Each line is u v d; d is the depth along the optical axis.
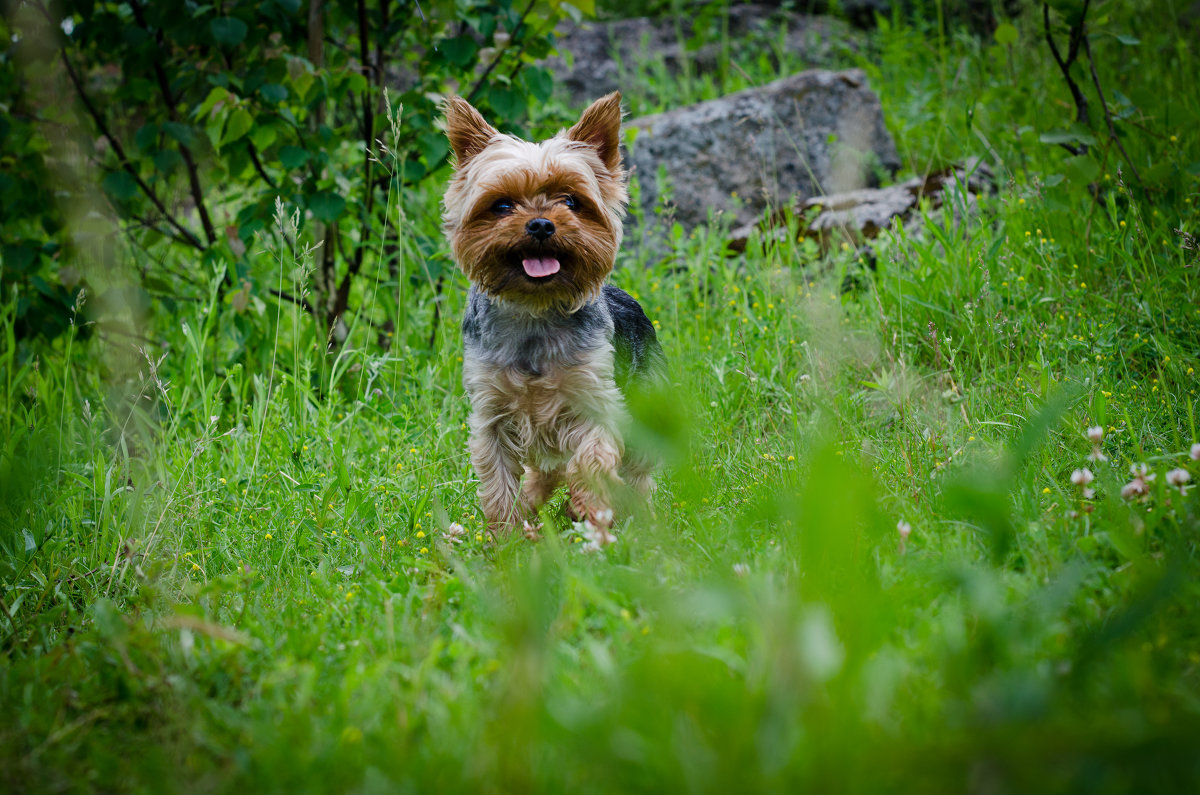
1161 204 4.98
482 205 3.63
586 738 1.67
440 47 4.93
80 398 4.77
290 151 4.85
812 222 5.89
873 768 1.44
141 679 2.24
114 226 5.37
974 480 2.00
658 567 2.54
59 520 3.54
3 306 4.88
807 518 1.69
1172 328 4.09
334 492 3.51
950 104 7.29
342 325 5.45
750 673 1.87
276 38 5.34
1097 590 2.26
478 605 2.46
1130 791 1.52
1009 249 4.96
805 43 9.34
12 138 5.11
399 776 1.73
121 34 5.09
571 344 3.62
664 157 6.56
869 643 1.79
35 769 1.93
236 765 1.84
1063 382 3.80
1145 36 7.14
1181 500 2.44
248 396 5.18
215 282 4.71
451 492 3.87
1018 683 1.60
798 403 4.25
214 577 3.24
